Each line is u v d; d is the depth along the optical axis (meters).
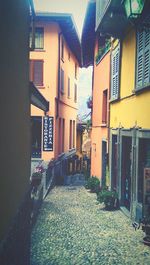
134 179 10.38
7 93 4.51
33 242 8.70
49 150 19.28
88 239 8.89
